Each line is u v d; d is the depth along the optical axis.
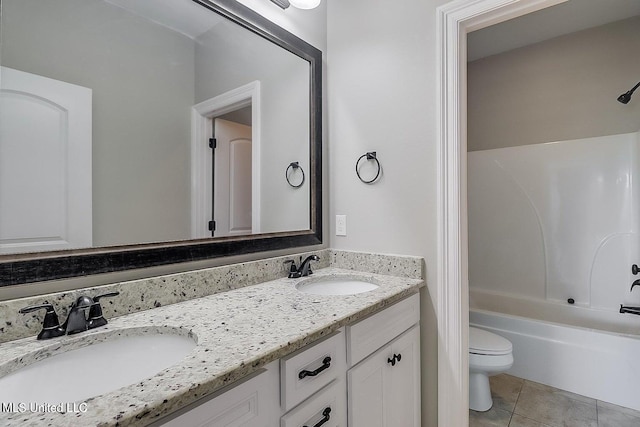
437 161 1.46
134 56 1.05
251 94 1.43
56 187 0.88
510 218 2.78
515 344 2.23
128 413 0.50
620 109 2.32
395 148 1.59
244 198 1.39
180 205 1.17
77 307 0.82
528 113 2.70
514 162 2.76
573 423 1.74
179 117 1.17
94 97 0.96
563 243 2.54
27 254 0.83
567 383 2.04
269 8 1.50
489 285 2.88
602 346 1.94
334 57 1.82
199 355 0.69
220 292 1.23
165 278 1.07
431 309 1.49
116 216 1.00
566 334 2.06
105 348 0.83
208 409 0.63
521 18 2.30
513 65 2.77
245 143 1.40
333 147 1.82
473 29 1.46
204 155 1.25
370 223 1.68
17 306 0.78
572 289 2.50
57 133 0.89
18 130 0.82
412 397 1.41
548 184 2.61
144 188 1.07
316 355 0.90
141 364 0.85
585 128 2.46
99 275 0.95
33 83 0.85
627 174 2.29
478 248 2.94
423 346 1.51
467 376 1.45
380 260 1.61
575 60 2.49
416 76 1.53
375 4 1.67
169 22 1.15
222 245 1.28
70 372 0.77
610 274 2.35
